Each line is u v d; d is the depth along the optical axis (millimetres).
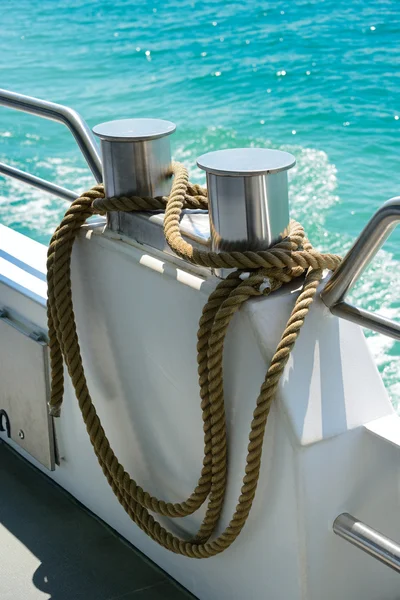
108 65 14570
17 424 2344
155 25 16094
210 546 1720
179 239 1618
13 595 1952
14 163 10688
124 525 2094
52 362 2010
